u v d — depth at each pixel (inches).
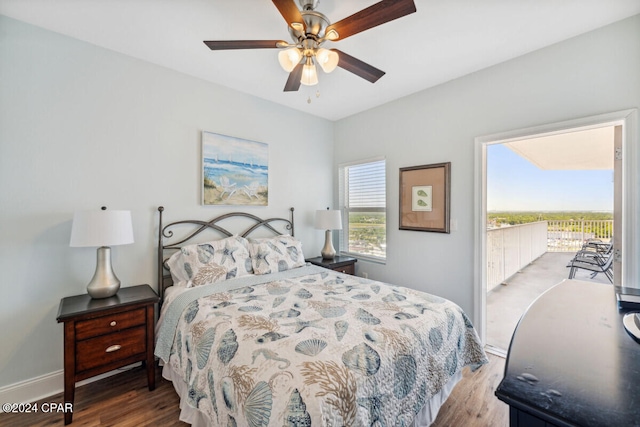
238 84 111.6
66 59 80.2
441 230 110.2
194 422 58.2
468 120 102.4
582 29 76.5
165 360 73.9
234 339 54.7
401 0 49.4
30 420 67.4
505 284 177.6
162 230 97.6
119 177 89.4
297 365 45.0
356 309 68.2
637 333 33.5
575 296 48.9
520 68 89.7
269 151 128.5
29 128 75.0
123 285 90.4
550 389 23.3
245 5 67.8
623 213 73.3
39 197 76.5
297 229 140.7
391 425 47.4
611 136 130.0
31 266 75.6
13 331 73.2
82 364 68.2
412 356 54.3
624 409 20.6
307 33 61.4
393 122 127.9
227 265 97.3
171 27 76.4
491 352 99.2
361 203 149.2
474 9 68.5
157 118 96.7
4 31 71.7
